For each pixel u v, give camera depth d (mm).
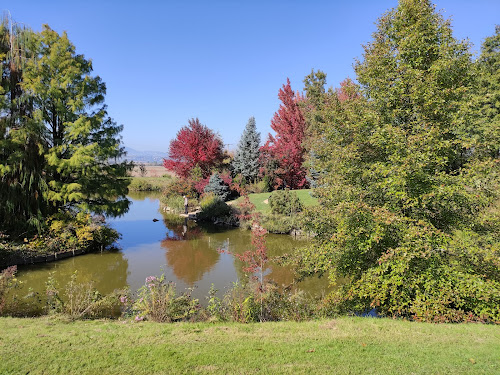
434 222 7766
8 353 4461
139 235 19578
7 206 13602
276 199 22062
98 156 15484
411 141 6496
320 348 4723
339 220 7516
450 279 6531
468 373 3975
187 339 5090
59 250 14289
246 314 6797
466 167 7164
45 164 14758
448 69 7305
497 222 7020
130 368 4020
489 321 6574
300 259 8672
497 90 17609
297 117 30891
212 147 30938
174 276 11859
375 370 4016
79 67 15602
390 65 7887
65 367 4051
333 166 8945
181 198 30641
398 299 7246
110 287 10664
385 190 7500
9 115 13742
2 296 7371
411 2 7668
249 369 3992
